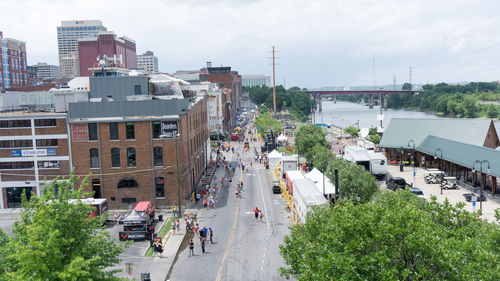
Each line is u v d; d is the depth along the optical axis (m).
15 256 18.92
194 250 37.84
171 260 35.28
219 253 36.88
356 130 122.50
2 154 51.47
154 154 51.56
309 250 20.78
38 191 51.72
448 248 16.08
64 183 22.80
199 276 31.91
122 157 51.12
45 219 19.83
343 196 44.62
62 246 20.08
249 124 196.12
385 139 81.56
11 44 170.38
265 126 135.88
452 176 65.25
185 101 55.53
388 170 74.31
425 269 15.77
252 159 94.62
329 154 62.59
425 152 72.25
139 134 50.97
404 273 15.43
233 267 33.56
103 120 50.59
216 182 68.94
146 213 42.03
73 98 55.91
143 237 40.56
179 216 47.94
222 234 42.16
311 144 76.56
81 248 20.27
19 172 51.62
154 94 65.19
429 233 16.42
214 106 124.06
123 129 50.91
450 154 64.06
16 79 174.00
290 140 128.00
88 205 21.89
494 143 73.12
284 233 41.75
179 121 50.94
